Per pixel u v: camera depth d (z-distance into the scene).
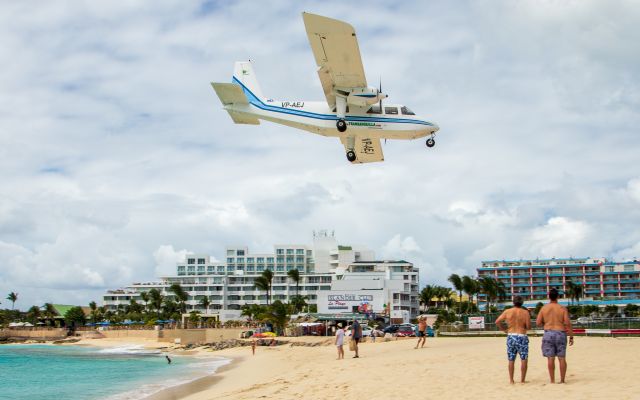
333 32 26.45
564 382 14.07
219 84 32.41
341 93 30.98
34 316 156.38
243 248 152.62
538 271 154.25
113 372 52.66
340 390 17.33
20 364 66.94
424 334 34.88
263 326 98.06
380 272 122.62
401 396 14.58
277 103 33.03
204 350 84.38
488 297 123.06
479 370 18.61
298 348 63.62
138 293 157.62
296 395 17.36
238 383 32.50
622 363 17.98
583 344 27.67
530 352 24.27
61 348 109.75
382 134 31.34
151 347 103.44
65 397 32.78
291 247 150.88
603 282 147.88
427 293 137.62
